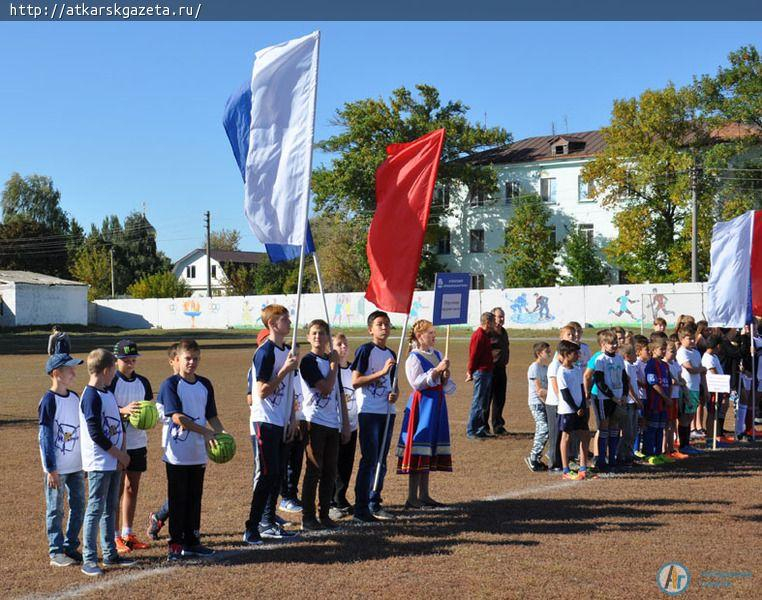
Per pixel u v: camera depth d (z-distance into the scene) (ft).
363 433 28.63
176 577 21.81
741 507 29.66
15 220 320.70
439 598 19.77
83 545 23.58
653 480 35.22
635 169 177.37
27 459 40.29
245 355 127.54
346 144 211.82
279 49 28.86
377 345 29.19
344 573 21.97
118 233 351.25
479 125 215.92
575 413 35.76
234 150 31.42
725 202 170.81
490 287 224.74
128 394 25.67
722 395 47.09
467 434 47.73
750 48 172.76
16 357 128.67
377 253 31.07
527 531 26.32
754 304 47.83
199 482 24.11
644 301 165.89
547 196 215.92
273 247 30.71
